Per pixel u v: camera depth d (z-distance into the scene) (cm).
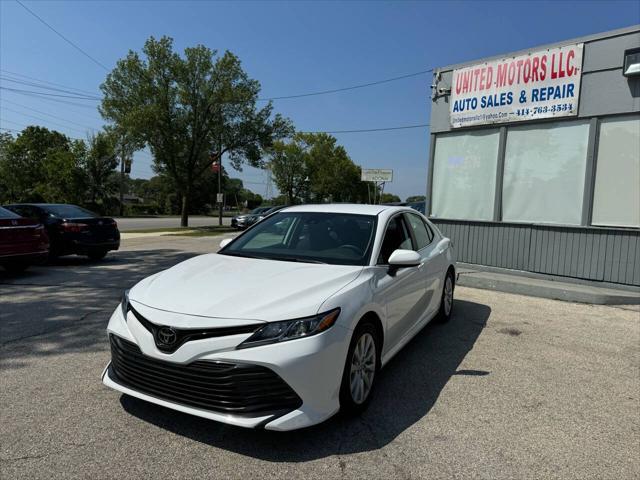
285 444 292
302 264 379
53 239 1055
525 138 883
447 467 272
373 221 433
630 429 325
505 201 913
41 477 252
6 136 5588
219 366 273
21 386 368
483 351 487
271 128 3538
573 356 476
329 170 6400
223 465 267
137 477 254
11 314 586
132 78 3142
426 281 484
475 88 938
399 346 415
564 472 271
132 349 303
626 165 766
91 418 317
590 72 793
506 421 332
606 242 781
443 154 1010
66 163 4953
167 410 331
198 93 3291
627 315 651
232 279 338
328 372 289
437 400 365
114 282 826
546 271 851
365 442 298
